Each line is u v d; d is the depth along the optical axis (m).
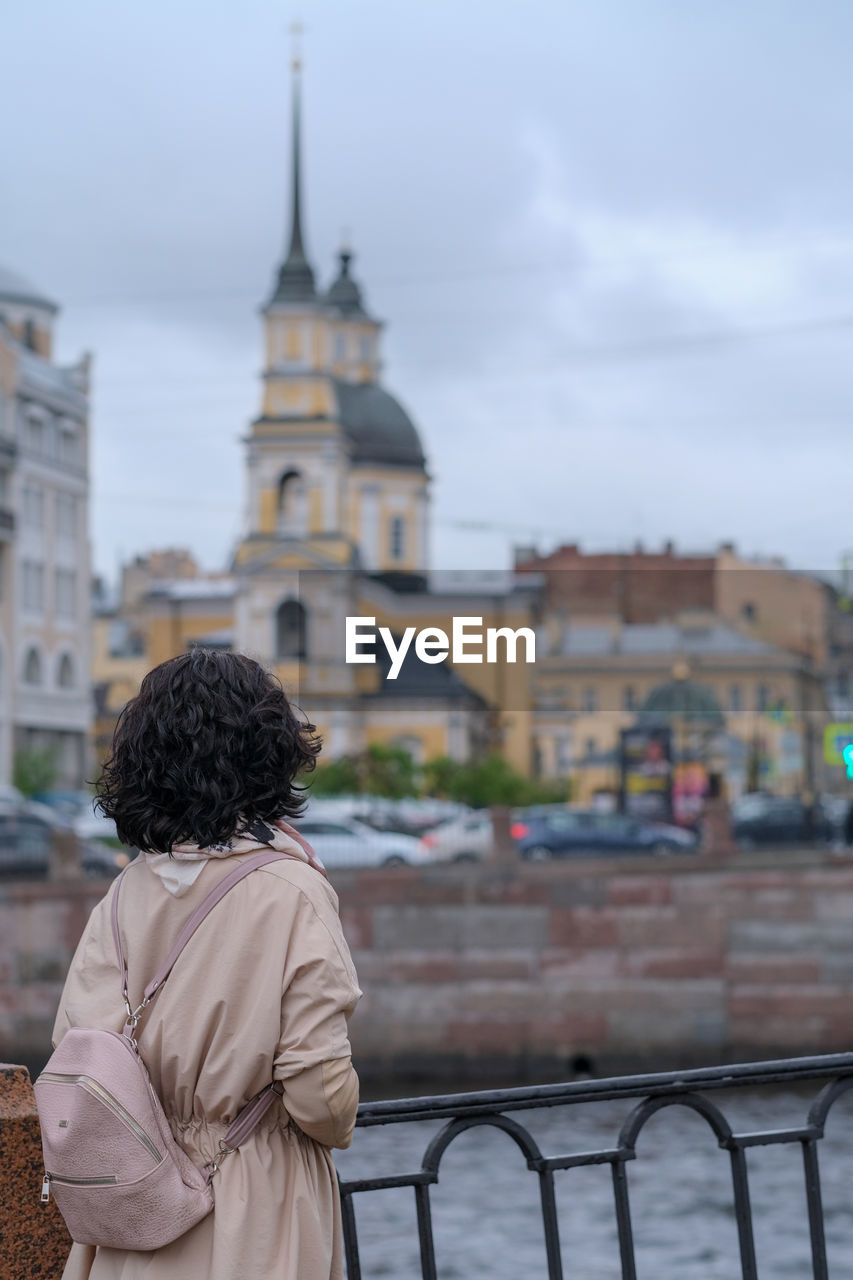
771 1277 15.56
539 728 58.19
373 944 28.72
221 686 3.17
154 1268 2.99
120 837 3.16
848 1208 18.02
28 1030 28.70
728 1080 4.29
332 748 46.41
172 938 3.10
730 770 43.09
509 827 29.44
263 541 83.88
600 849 38.00
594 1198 18.44
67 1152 2.96
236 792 3.10
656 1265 15.95
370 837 36.69
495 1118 4.02
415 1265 16.00
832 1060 4.44
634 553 65.12
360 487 106.25
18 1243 3.65
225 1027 3.02
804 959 28.02
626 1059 28.20
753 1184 19.09
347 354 112.69
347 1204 3.89
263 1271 2.98
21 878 34.19
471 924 28.64
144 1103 2.98
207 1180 3.02
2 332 69.19
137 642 111.75
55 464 74.00
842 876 27.95
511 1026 28.42
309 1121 3.01
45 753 65.25
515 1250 16.41
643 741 41.16
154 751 3.12
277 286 86.94
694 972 28.22
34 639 71.56
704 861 28.41
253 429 85.19
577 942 28.48
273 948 3.03
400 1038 28.53
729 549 57.75
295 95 88.31
